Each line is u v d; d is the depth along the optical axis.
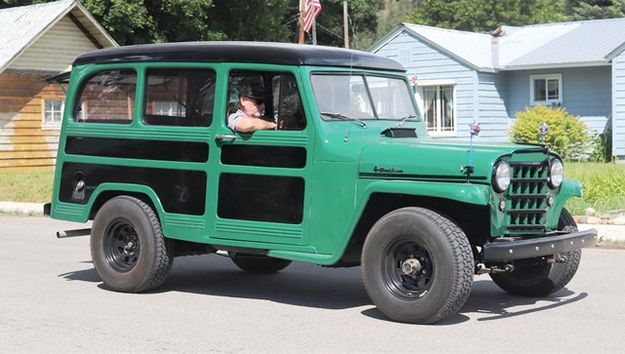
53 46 29.38
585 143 29.91
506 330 7.67
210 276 10.79
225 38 40.50
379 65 9.24
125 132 9.55
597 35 33.31
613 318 8.17
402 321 7.93
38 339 7.41
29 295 9.39
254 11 41.88
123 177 9.57
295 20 49.47
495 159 7.64
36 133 28.91
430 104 33.22
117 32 36.53
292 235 8.47
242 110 8.81
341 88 8.73
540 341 7.26
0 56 27.59
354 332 7.61
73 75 10.06
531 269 9.12
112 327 7.86
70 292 9.58
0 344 7.24
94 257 9.69
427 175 7.80
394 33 33.56
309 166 8.37
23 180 23.55
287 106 8.55
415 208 7.81
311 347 7.09
